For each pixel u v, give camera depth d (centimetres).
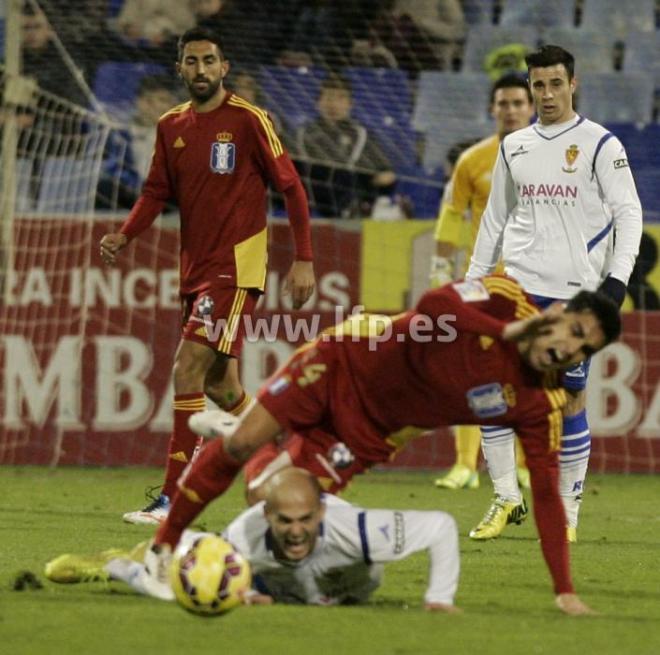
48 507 3173
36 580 1955
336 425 1786
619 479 4172
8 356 4259
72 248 4266
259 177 2808
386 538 1739
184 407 2798
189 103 2850
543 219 2619
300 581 1809
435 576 1781
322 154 5038
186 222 2814
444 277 3612
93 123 4850
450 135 5212
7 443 4259
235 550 1731
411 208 4988
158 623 1686
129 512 3083
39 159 4753
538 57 2614
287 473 1733
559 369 1698
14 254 4266
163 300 4275
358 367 1761
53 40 4969
